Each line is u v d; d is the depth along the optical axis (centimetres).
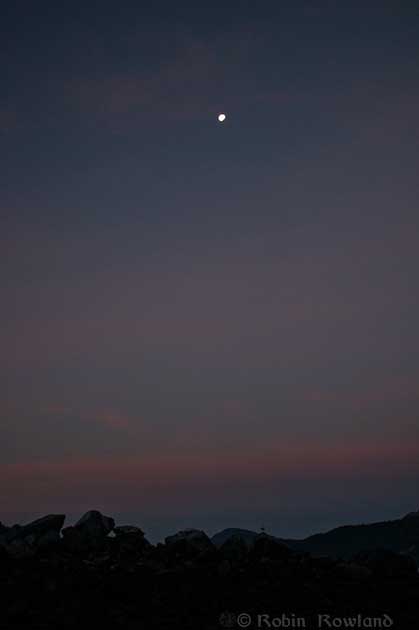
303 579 1753
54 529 2036
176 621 1495
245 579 1731
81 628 1428
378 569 1870
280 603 1611
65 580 1652
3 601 1526
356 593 1694
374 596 1683
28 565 1745
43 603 1529
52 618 1458
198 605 1582
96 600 1570
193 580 1711
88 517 2078
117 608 1538
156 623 1479
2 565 1734
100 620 1466
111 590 1623
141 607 1557
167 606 1568
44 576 1666
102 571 1728
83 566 1755
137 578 1700
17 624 1429
